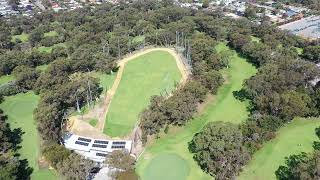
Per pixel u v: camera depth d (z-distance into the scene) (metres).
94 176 172.62
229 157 165.75
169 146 194.38
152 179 171.38
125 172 175.50
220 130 174.38
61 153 174.12
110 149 189.12
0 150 194.62
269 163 177.75
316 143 191.38
